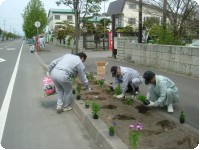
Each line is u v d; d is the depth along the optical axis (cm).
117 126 522
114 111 615
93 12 1457
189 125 529
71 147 479
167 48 1200
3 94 875
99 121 552
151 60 1338
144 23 1590
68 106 699
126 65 1427
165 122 538
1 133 546
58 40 4688
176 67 1153
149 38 1627
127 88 759
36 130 561
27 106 734
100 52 2500
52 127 577
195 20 1311
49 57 2131
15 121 615
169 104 613
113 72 719
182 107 657
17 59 2069
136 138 425
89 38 2866
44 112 681
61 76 648
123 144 441
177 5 1322
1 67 1575
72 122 607
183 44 1320
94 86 890
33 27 4694
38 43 2961
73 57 675
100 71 1167
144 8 1526
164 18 1346
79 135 533
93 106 576
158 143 446
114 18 1814
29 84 1043
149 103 618
